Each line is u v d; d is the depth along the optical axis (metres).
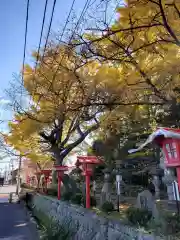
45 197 12.23
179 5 3.94
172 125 8.88
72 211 7.27
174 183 5.46
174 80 5.11
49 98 7.59
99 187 11.51
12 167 47.56
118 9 4.29
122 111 7.80
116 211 5.89
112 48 4.93
